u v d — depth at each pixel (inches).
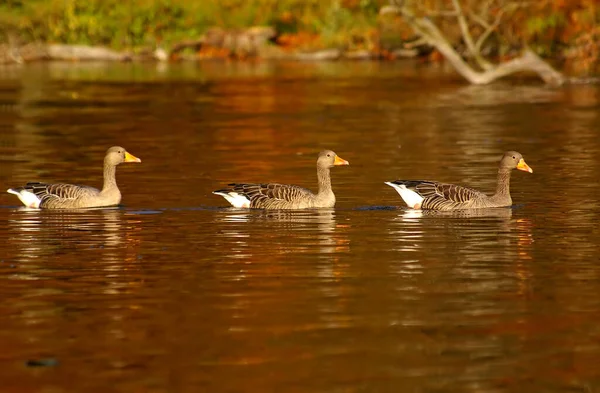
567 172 976.9
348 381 438.9
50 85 2090.3
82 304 541.6
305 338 487.5
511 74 2279.8
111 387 434.0
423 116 1504.7
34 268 615.2
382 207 807.7
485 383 437.1
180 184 927.0
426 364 455.8
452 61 2041.1
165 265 620.4
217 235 703.7
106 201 817.5
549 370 449.4
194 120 1485.0
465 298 547.8
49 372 450.0
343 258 634.2
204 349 474.9
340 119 1478.8
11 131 1362.0
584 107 1595.7
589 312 522.9
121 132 1348.4
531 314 520.4
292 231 716.0
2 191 896.9
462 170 1001.5
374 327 502.0
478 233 705.6
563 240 681.6
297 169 1018.7
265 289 565.9
